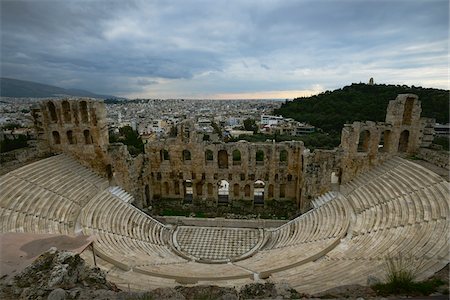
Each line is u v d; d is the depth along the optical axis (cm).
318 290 1614
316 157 4059
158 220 4088
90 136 4072
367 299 1284
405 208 2803
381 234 2636
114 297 1320
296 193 4662
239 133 12256
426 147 3900
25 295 1366
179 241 3634
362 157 3909
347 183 3997
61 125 4053
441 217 2378
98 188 3875
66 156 4116
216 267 2828
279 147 4484
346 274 1948
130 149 7169
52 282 1431
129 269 2389
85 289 1430
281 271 2439
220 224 4006
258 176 4612
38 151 3991
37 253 1722
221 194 5266
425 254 1925
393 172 3559
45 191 3244
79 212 3234
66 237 1912
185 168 4675
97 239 2828
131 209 3797
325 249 2684
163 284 2077
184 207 4556
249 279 2309
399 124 3809
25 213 2794
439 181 2880
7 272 1541
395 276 1395
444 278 1497
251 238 3703
